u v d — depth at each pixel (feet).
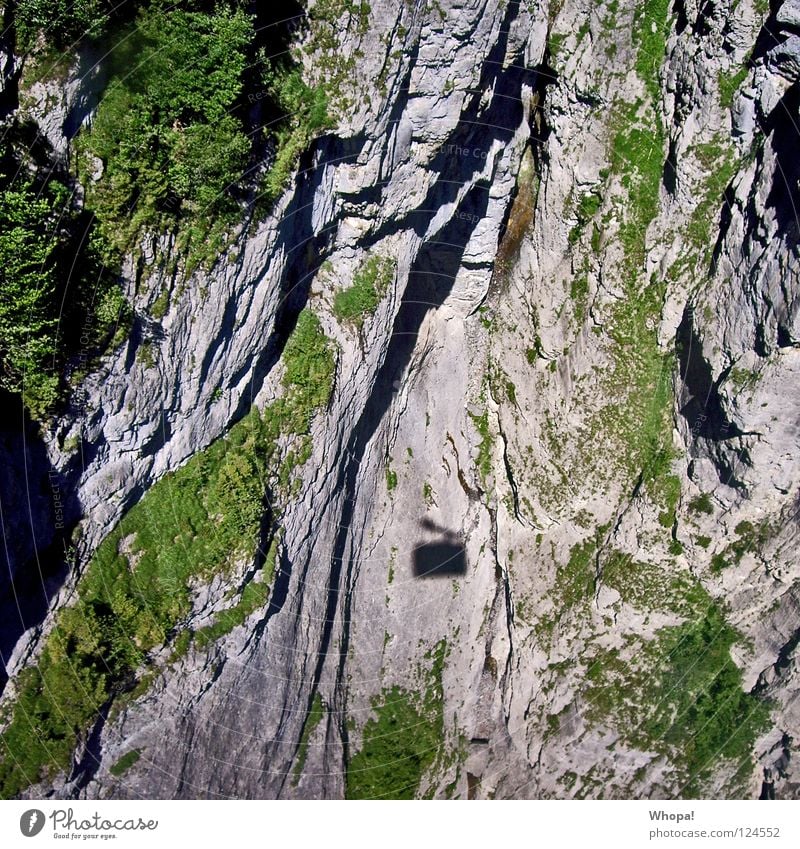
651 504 106.63
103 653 79.51
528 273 106.63
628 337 101.71
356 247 89.35
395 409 105.60
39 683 76.84
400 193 88.43
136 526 81.05
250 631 90.22
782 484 99.86
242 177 73.67
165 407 78.23
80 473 75.56
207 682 88.89
